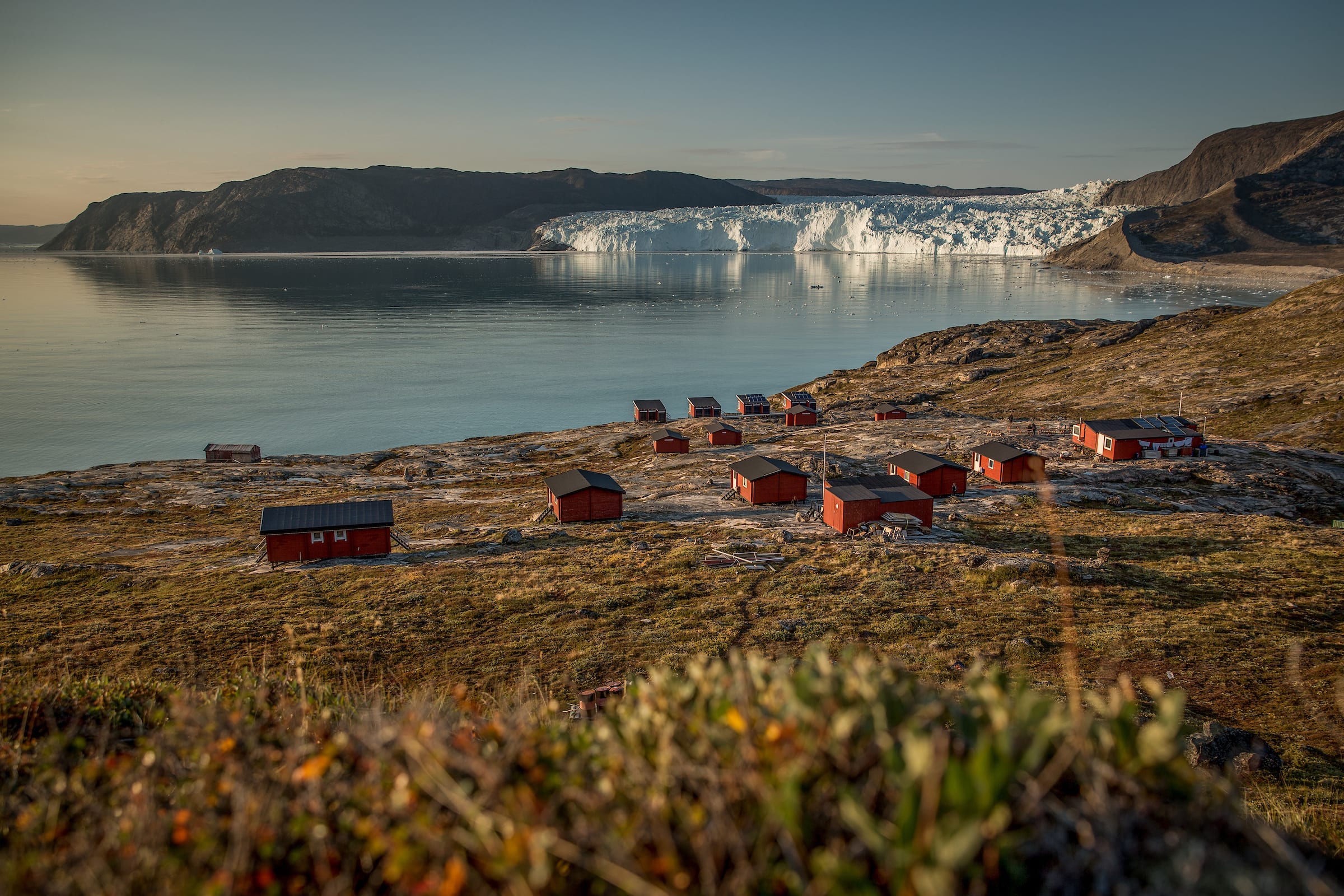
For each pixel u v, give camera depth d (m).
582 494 59.00
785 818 2.79
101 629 34.31
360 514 50.19
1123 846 2.90
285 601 39.22
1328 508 60.12
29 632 34.16
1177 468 68.44
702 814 3.08
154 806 4.19
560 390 172.25
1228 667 28.50
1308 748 21.09
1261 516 54.81
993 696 3.46
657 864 2.98
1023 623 34.19
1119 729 3.20
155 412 148.25
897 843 2.57
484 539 53.72
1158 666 28.86
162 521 65.25
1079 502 60.78
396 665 30.09
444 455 99.00
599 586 40.66
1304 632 32.56
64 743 5.89
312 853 3.71
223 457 96.44
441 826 3.50
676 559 45.97
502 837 3.15
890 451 82.31
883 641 32.53
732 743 3.49
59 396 159.75
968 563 43.56
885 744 3.00
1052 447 78.94
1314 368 107.12
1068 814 2.92
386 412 151.00
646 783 3.37
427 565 46.59
